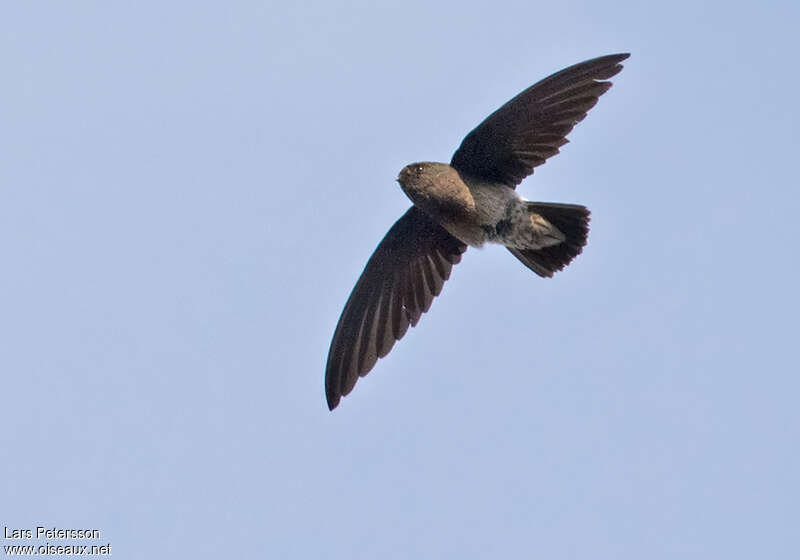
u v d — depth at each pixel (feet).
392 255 50.31
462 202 47.16
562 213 46.93
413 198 47.93
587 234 47.01
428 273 50.70
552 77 44.68
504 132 46.14
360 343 51.34
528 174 46.83
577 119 45.57
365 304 50.90
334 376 51.75
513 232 47.47
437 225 49.60
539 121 45.78
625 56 44.65
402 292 50.83
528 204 47.06
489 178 47.34
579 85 45.06
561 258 47.67
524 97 45.14
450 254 50.42
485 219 47.26
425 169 47.55
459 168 47.39
